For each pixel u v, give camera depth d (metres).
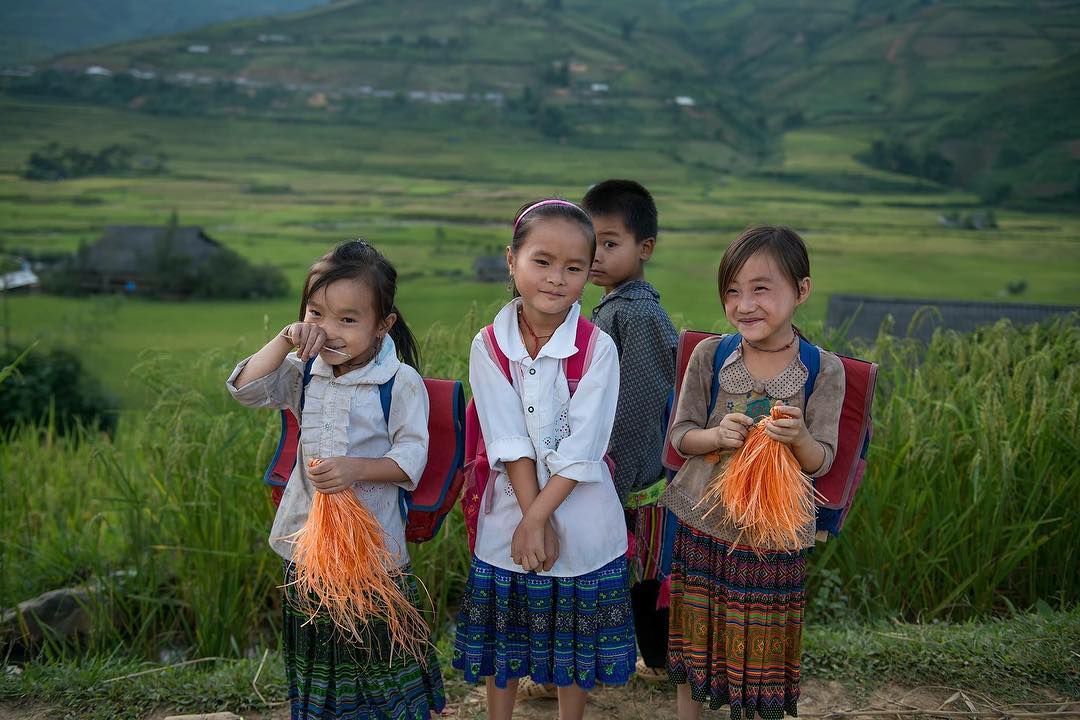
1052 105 175.62
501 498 2.54
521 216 2.49
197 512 4.11
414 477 2.47
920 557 4.07
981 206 147.25
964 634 3.38
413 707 2.53
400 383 2.51
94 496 5.29
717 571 2.58
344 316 2.40
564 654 2.49
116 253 84.38
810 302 67.88
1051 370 4.61
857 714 2.95
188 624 4.23
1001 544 4.04
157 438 4.51
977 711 2.94
